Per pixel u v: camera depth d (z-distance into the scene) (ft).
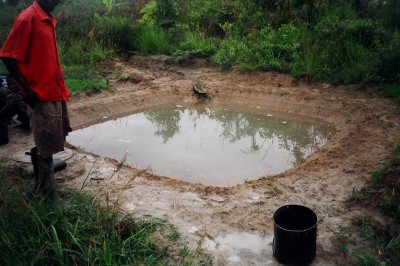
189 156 22.17
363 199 15.87
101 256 12.14
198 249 13.39
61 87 13.94
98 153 22.43
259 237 14.07
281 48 33.86
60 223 13.17
